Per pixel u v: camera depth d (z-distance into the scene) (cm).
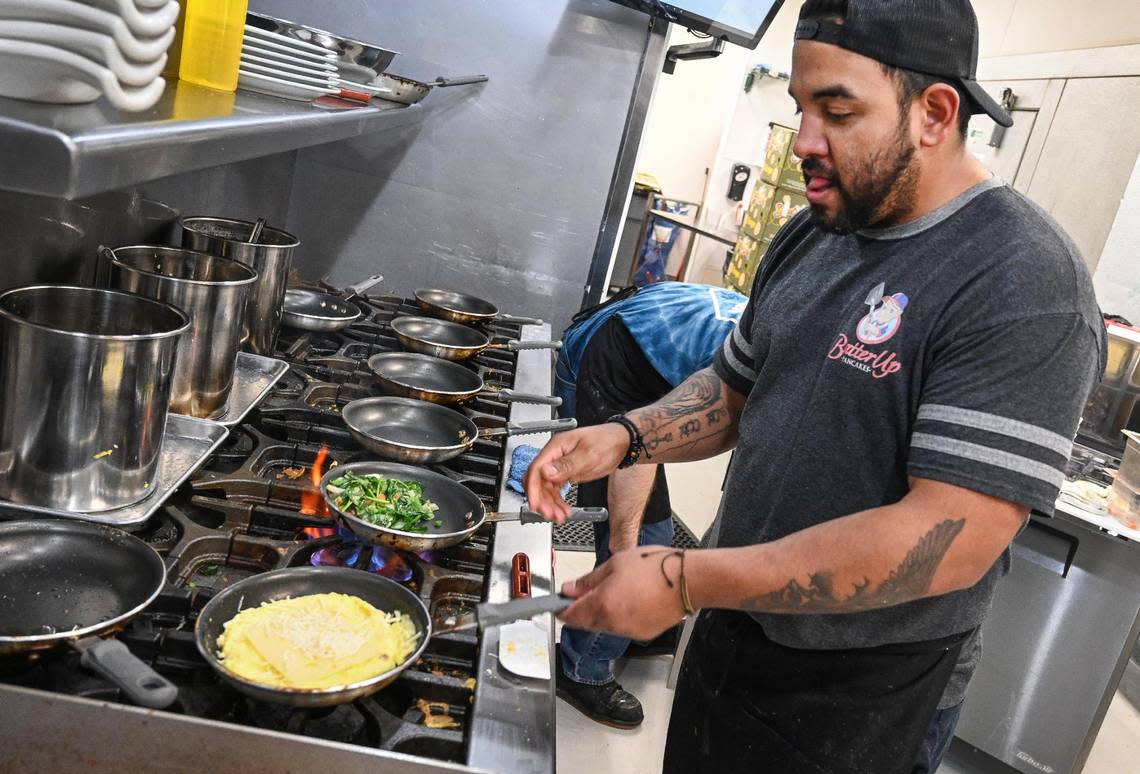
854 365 119
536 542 136
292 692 86
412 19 268
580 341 248
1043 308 104
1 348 108
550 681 103
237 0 135
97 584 103
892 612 126
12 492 112
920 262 115
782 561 102
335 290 252
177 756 81
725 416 152
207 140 99
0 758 79
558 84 273
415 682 98
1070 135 478
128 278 140
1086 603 266
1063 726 274
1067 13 531
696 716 149
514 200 284
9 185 71
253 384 170
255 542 119
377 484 138
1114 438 324
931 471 103
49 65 77
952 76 106
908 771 137
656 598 103
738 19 254
